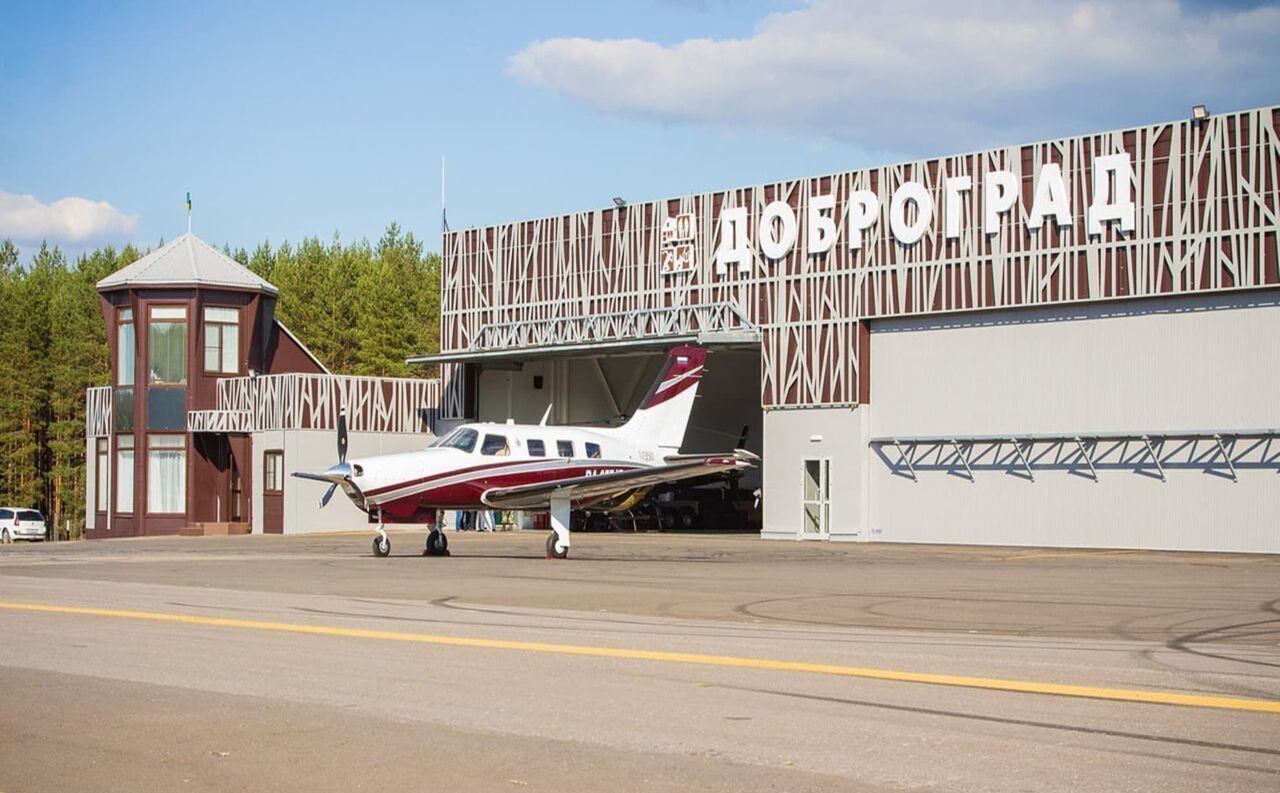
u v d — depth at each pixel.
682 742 7.24
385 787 6.31
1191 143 29.83
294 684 9.14
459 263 45.59
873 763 6.74
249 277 47.66
